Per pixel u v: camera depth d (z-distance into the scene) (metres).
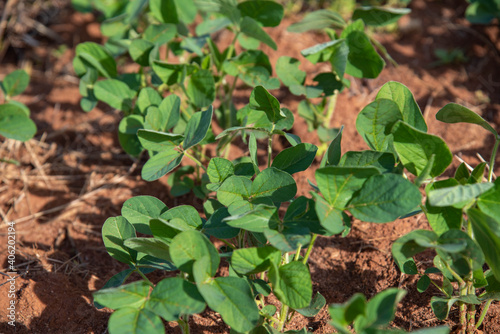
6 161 2.79
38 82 3.64
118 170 2.91
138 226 1.76
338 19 2.49
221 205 1.89
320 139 2.65
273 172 1.63
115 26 2.92
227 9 2.46
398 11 2.28
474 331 1.88
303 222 1.55
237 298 1.47
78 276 2.33
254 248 1.51
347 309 1.24
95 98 2.61
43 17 4.08
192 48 2.45
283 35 3.53
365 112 1.65
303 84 2.43
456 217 1.53
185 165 2.77
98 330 2.08
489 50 3.36
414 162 1.59
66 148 3.10
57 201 2.77
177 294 1.48
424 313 2.01
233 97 3.17
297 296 1.53
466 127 2.87
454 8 3.68
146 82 2.84
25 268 2.34
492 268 1.49
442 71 3.27
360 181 1.48
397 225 2.37
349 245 2.35
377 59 2.23
